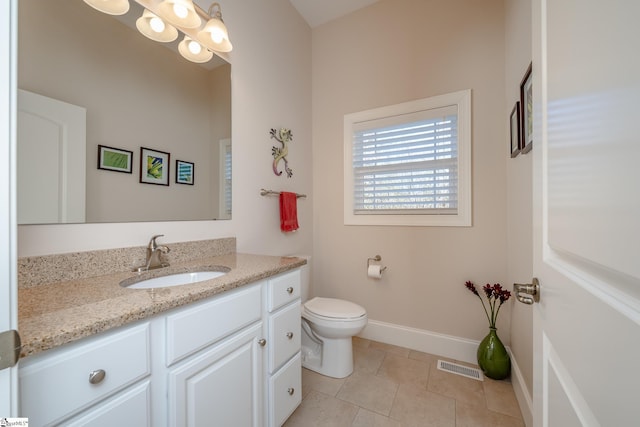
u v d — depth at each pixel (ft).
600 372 1.21
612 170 1.12
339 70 7.85
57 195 3.01
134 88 3.77
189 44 4.53
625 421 1.00
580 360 1.42
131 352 2.19
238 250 5.43
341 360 5.58
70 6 3.13
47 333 1.73
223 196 5.15
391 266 7.13
